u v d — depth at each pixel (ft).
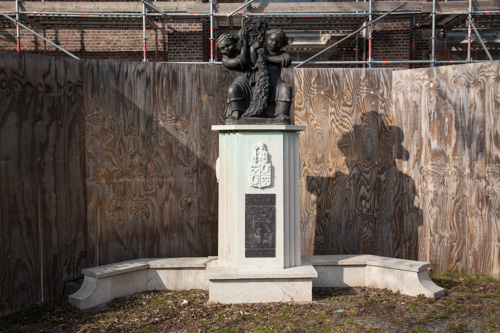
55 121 18.62
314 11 34.12
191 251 21.67
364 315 15.80
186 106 21.54
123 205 20.89
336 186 22.30
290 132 17.52
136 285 18.51
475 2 32.37
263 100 17.39
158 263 18.84
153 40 39.22
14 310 16.78
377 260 18.89
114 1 36.73
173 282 18.86
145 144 21.20
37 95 17.84
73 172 19.45
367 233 22.39
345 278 18.97
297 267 17.52
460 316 15.70
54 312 16.55
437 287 17.80
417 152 21.66
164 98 21.35
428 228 21.45
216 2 36.22
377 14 33.71
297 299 17.10
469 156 20.25
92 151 20.22
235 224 17.30
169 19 35.78
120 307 16.87
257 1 38.45
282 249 17.19
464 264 20.57
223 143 17.74
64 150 19.03
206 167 21.71
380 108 22.31
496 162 19.62
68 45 39.17
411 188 21.88
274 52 17.89
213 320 15.47
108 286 17.52
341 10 33.94
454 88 20.56
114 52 39.29
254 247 17.19
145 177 21.22
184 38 38.60
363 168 22.33
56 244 18.60
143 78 21.11
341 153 22.26
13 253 16.79
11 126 16.76
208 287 18.85
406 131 21.94
